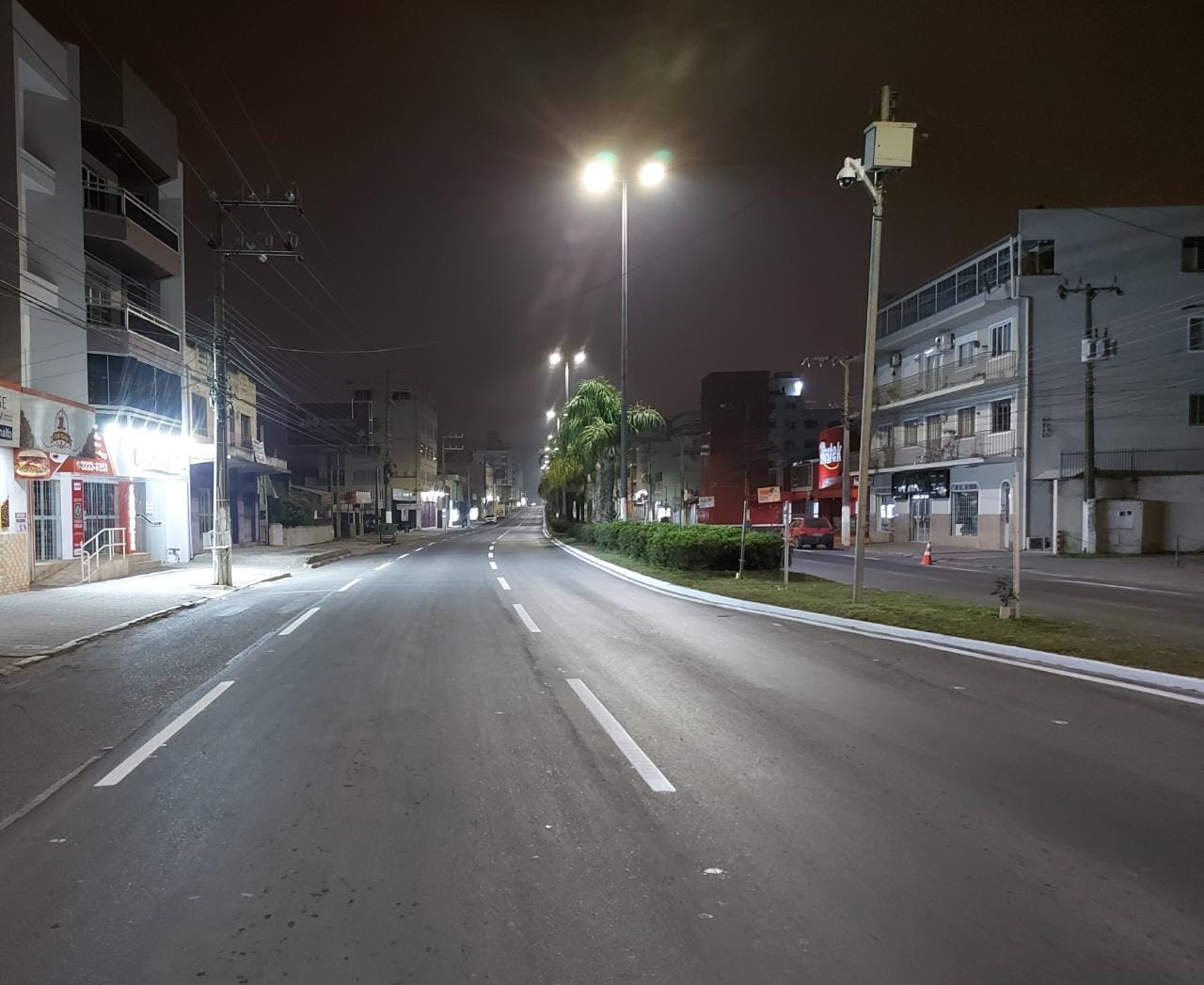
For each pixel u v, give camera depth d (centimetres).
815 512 5141
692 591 1587
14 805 462
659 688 754
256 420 3941
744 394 6775
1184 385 2920
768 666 859
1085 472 2748
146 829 425
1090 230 2977
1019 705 685
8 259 2002
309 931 320
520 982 284
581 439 3228
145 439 2445
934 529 3709
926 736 591
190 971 293
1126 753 548
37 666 906
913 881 360
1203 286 2933
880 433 4200
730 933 316
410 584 1873
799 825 423
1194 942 309
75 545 2141
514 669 848
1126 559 2575
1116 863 378
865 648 970
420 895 349
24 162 2077
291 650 984
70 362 2231
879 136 1215
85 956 304
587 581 1911
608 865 377
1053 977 286
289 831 420
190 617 1331
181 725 633
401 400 7375
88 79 2492
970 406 3397
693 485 7644
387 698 716
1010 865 376
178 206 3052
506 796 469
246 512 3900
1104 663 822
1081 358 2847
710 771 511
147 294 2927
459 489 10294
